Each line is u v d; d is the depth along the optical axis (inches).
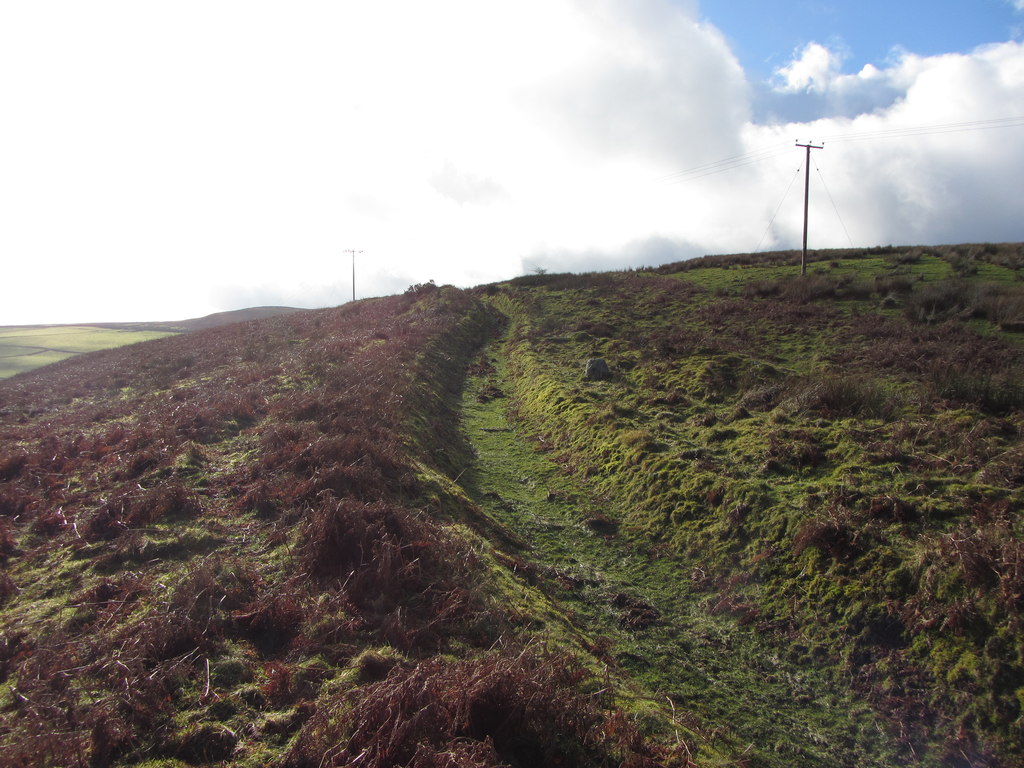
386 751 165.0
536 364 828.0
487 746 170.1
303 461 386.3
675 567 377.7
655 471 461.1
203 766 169.2
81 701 190.5
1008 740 233.5
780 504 380.8
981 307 823.7
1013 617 262.2
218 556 285.1
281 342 987.3
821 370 659.4
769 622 319.3
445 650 237.3
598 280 1524.4
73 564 285.1
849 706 268.1
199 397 589.0
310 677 209.3
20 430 561.6
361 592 262.4
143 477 382.9
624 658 291.4
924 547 313.7
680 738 219.0
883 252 1507.1
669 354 789.2
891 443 439.2
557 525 434.3
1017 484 361.1
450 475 483.2
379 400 539.2
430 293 1469.0
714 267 1616.6
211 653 216.4
